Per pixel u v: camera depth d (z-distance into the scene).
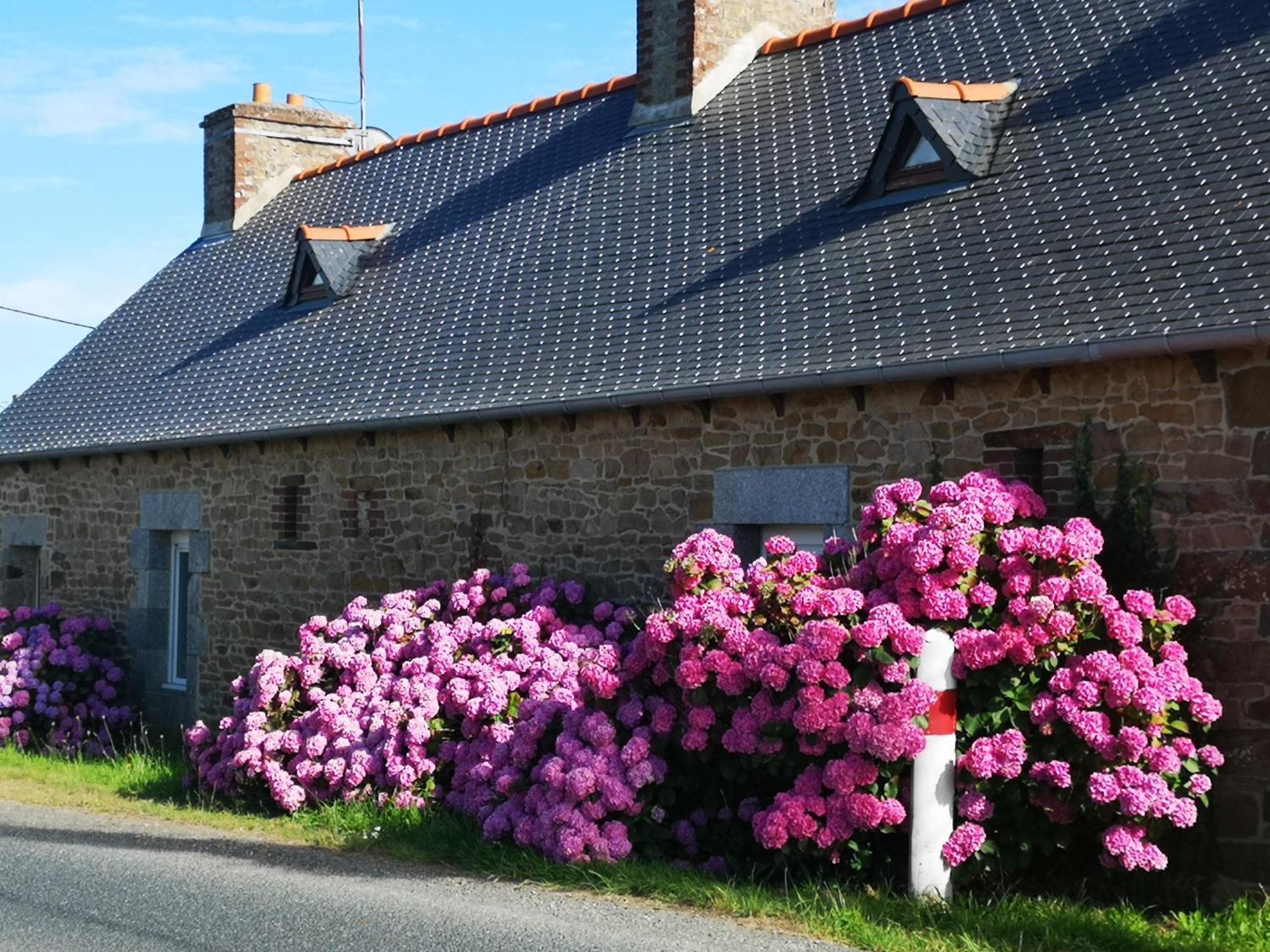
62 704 15.02
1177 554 7.91
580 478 11.12
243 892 7.42
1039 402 8.50
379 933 6.53
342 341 14.02
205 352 15.81
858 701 7.38
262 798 10.47
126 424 15.35
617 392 10.47
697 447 10.34
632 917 6.84
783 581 8.20
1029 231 9.37
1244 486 7.68
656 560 10.57
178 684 15.25
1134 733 7.16
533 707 9.06
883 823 7.26
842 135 11.88
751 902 6.97
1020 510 8.12
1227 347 7.57
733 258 11.29
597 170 13.78
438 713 10.00
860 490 9.34
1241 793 7.60
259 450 13.93
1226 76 9.46
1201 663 7.77
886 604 7.54
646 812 8.28
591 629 10.39
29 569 17.36
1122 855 7.18
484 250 13.81
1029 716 7.43
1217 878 7.62
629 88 14.87
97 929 6.68
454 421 11.69
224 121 18.53
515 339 12.16
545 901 7.23
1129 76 10.12
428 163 16.22
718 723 8.12
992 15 11.93
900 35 12.59
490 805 9.07
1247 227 8.12
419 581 12.36
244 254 17.48
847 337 9.53
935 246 9.87
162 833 9.42
